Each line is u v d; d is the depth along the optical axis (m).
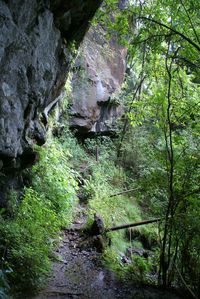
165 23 6.31
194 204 5.53
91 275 5.92
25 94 5.59
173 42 6.17
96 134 13.98
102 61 13.77
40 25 5.57
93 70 12.98
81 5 6.52
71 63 7.92
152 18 6.42
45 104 7.21
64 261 6.25
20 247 5.04
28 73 5.58
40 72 5.96
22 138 6.19
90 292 5.30
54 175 8.47
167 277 6.13
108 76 13.95
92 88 12.88
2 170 6.09
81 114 12.41
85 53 12.64
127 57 15.40
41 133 7.00
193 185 5.80
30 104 5.98
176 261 6.10
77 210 9.03
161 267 5.93
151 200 6.83
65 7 6.22
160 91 6.41
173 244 6.11
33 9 5.19
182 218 5.58
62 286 5.27
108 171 12.15
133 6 7.04
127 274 6.18
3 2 4.36
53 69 6.63
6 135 5.17
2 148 5.16
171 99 6.39
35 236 5.71
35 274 4.97
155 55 6.93
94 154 13.09
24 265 4.91
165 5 6.07
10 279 4.66
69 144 11.50
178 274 5.91
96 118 13.30
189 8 5.78
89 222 7.85
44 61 6.08
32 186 7.84
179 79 6.38
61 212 7.91
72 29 7.13
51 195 8.02
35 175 7.96
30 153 6.79
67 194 8.26
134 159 13.14
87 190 9.85
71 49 7.47
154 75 7.04
